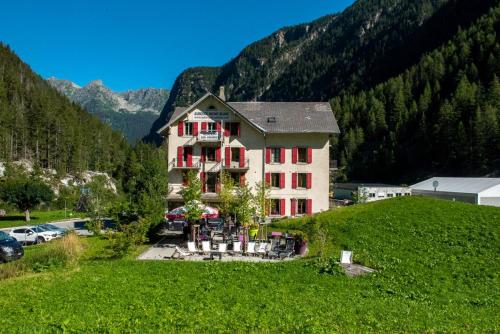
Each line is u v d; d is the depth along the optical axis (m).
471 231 33.22
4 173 114.75
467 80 148.62
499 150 118.12
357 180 155.88
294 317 15.21
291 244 32.03
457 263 26.73
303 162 52.91
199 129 52.69
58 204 89.62
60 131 147.00
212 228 40.75
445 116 133.38
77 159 146.50
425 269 25.66
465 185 71.06
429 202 42.78
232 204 38.31
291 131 52.06
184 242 38.31
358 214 41.31
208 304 16.98
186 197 36.44
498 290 21.97
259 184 46.44
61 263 25.91
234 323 14.34
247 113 56.22
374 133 169.62
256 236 37.78
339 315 15.83
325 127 53.19
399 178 142.75
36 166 127.94
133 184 44.91
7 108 147.25
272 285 20.98
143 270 24.23
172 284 20.67
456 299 20.11
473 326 15.48
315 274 24.03
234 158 53.06
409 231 34.78
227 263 26.69
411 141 151.50
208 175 52.81
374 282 22.83
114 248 30.66
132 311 15.84
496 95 131.50
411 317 16.12
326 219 41.22
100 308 16.25
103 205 48.00
